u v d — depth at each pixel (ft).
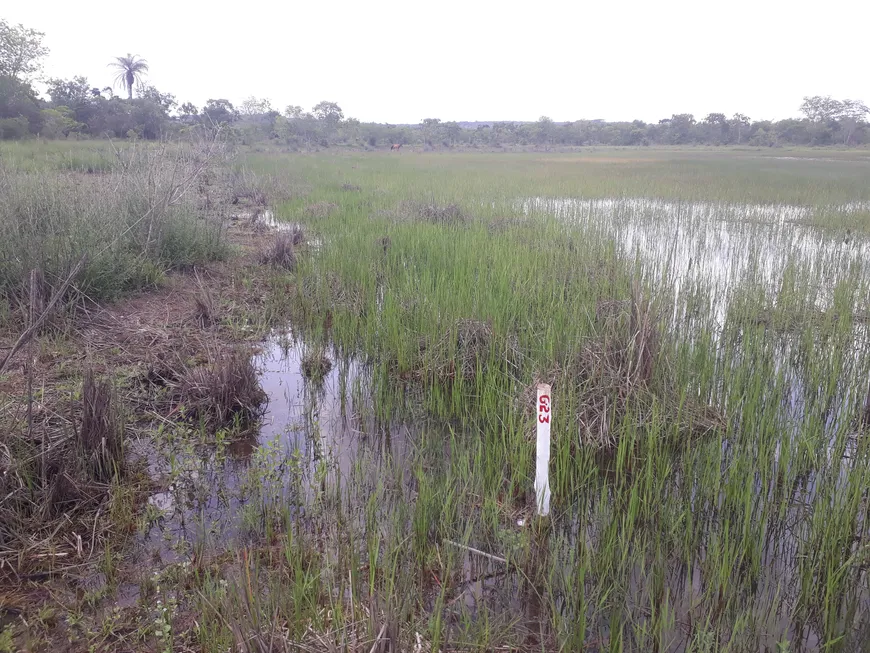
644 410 18.94
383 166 112.47
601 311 25.16
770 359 22.13
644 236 47.78
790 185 80.07
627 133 282.56
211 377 19.86
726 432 18.70
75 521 14.20
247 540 13.83
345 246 37.37
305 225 49.55
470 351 22.82
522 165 123.44
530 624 11.95
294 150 173.88
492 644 11.14
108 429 16.01
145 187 35.19
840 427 17.58
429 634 11.09
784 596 12.66
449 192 65.26
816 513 13.74
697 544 13.98
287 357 25.22
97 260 26.53
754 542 13.12
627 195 68.69
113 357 22.48
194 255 34.96
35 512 13.99
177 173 39.88
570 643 11.17
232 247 39.73
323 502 15.16
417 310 25.49
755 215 55.21
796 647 11.53
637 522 14.66
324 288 30.89
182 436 17.97
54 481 14.55
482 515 14.37
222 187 60.23
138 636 11.12
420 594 11.95
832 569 12.21
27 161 63.98
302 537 13.79
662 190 73.77
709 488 15.46
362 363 24.29
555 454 17.26
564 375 18.98
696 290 31.60
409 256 34.45
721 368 22.36
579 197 66.69
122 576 12.64
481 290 26.30
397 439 18.92
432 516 14.20
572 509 15.46
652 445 16.78
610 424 18.43
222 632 10.62
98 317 25.70
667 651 10.87
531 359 21.54
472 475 15.66
